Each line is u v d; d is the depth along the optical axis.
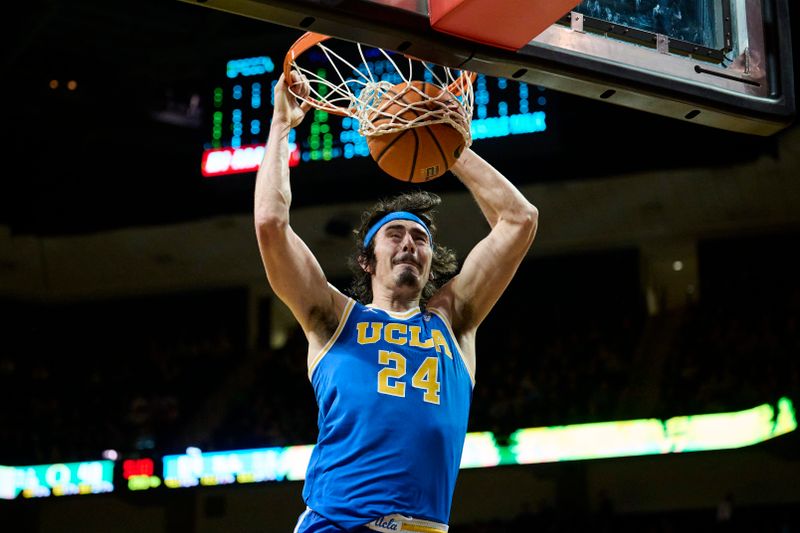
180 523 15.40
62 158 18.47
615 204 16.88
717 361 15.09
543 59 3.86
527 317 17.23
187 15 17.02
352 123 17.03
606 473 14.41
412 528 3.36
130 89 17.89
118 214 18.52
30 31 16.16
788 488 13.59
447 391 3.59
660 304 16.83
